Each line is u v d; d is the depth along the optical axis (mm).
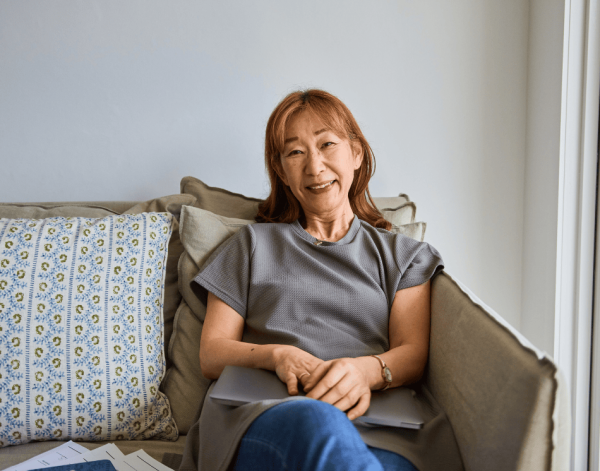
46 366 951
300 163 1110
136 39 1588
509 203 1631
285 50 1600
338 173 1108
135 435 1003
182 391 1073
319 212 1142
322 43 1598
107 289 1017
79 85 1595
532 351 622
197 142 1627
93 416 967
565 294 1414
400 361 922
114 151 1622
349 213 1200
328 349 992
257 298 1065
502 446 623
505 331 711
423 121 1615
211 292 1070
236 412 754
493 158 1621
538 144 1522
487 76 1598
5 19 1565
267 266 1081
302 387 838
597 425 1356
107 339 990
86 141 1614
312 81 1609
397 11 1586
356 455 569
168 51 1595
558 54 1388
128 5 1578
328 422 608
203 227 1168
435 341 954
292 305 1026
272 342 1020
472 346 770
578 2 1353
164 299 1183
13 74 1583
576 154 1387
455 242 1649
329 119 1103
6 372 937
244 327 1103
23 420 938
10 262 986
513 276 1652
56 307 976
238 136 1629
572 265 1408
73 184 1626
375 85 1607
